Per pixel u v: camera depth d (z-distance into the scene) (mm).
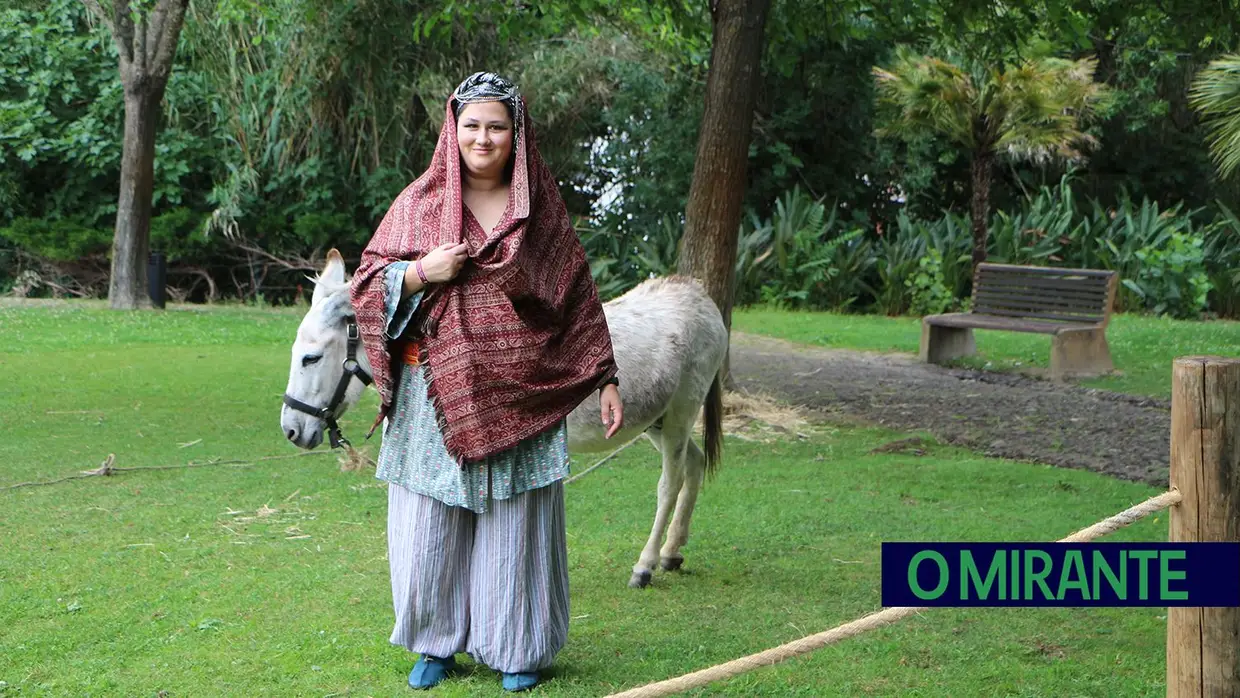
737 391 9633
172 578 4859
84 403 8898
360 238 19484
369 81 18453
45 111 19047
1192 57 20000
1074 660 4078
